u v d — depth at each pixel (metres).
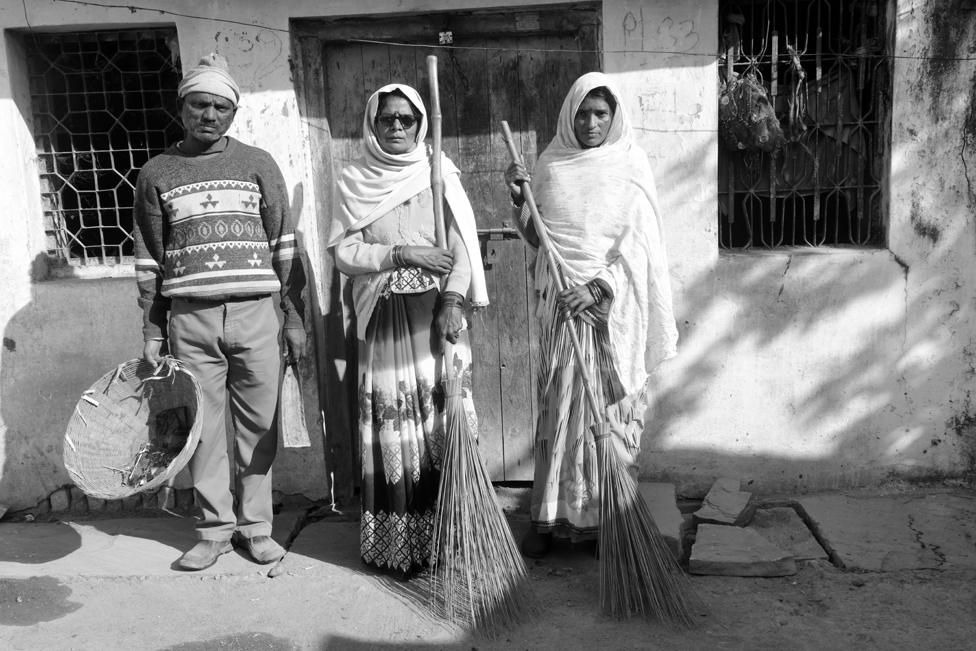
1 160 3.92
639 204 3.28
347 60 3.95
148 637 2.99
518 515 3.97
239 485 3.56
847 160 3.91
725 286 3.83
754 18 3.86
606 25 3.69
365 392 3.32
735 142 3.80
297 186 3.86
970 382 3.84
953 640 2.82
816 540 3.52
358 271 3.31
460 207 3.36
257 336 3.40
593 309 3.28
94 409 3.31
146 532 3.85
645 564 3.02
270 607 3.17
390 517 3.31
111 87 4.07
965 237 3.77
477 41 3.89
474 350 4.09
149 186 3.28
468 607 3.09
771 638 2.87
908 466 3.91
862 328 3.83
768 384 3.89
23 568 3.48
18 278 3.99
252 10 3.76
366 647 2.91
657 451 3.98
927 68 3.68
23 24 3.83
